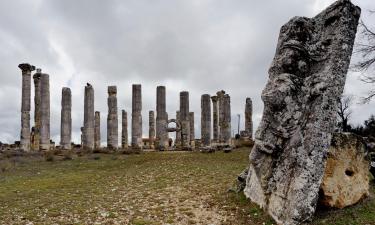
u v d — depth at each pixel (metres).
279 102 10.57
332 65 10.11
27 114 41.38
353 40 10.43
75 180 20.45
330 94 9.88
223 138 46.09
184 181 17.39
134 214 11.80
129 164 26.92
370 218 9.64
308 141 9.69
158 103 45.03
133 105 44.62
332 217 9.77
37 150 41.00
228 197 12.56
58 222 11.31
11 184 19.62
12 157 32.75
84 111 43.78
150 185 17.28
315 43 10.86
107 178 21.02
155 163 26.12
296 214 9.12
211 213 11.27
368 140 17.06
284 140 10.53
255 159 11.27
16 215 12.48
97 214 12.05
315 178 9.38
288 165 10.05
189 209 11.86
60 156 32.84
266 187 10.65
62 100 42.91
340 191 10.17
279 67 11.08
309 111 10.10
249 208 11.05
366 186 10.78
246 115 50.59
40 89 42.72
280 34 11.73
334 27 10.50
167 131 50.06
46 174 23.42
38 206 13.80
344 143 10.52
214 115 54.12
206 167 22.14
